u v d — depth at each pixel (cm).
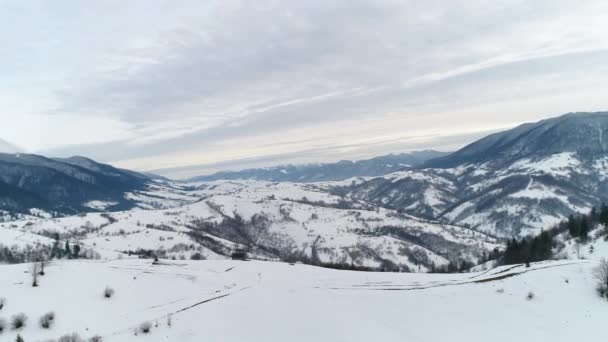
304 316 5797
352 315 5816
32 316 5791
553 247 13825
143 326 5431
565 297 5822
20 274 7600
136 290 7369
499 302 5962
